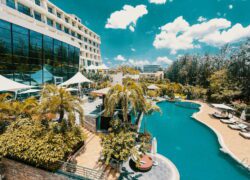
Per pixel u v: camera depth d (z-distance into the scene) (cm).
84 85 2550
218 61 4353
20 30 1430
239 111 2202
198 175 938
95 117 1230
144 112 1245
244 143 1296
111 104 1052
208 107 2856
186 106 2941
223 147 1224
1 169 799
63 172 742
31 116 966
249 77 2712
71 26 3909
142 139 1169
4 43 1299
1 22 1262
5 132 848
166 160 1056
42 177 746
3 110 908
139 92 1123
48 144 759
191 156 1158
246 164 986
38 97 1630
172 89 3581
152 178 860
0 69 1280
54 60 1897
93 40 5425
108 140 886
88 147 1032
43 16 2984
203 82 4322
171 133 1627
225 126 1752
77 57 2428
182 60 5891
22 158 754
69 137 850
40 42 1666
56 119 1123
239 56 3206
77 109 943
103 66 2562
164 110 2659
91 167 824
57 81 1956
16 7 2391
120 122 1048
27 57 1524
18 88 965
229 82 3045
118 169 850
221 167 1023
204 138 1495
